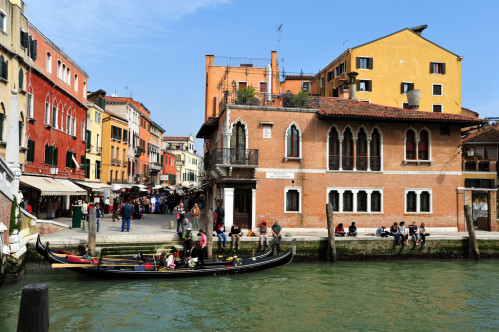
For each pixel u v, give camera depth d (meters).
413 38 39.41
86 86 34.12
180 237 18.98
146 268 15.48
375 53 38.75
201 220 28.45
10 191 13.83
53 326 10.58
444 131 24.28
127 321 11.07
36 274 16.25
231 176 22.55
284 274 17.02
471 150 37.03
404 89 38.94
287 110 23.05
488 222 23.81
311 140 23.16
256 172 22.59
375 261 20.16
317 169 23.09
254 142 22.73
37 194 24.72
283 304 12.91
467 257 20.92
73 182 29.91
